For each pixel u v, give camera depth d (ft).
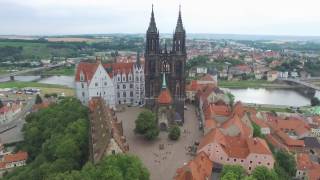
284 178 450.71
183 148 532.32
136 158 381.40
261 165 428.97
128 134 593.01
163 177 433.89
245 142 489.67
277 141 596.29
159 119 618.44
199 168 399.85
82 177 338.54
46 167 423.23
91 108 611.47
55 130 549.13
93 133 474.08
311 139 645.51
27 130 624.59
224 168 411.34
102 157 379.35
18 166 546.26
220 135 490.08
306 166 508.94
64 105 654.12
